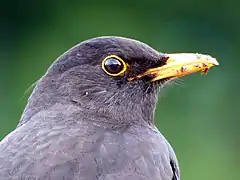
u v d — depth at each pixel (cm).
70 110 993
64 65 1025
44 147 898
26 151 895
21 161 884
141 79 1036
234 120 1927
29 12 2095
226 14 2084
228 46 2078
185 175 1850
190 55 1060
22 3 2091
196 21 2092
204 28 2092
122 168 895
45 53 2034
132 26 2059
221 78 1980
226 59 2044
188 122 1897
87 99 1015
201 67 1056
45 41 2066
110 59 1021
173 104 1900
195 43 2077
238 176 1848
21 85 1969
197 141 1884
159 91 1063
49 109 999
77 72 1021
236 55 2052
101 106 1016
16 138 924
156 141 955
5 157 895
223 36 2091
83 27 2052
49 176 867
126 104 1027
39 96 1018
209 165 1858
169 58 1055
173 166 973
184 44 2070
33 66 2020
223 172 1858
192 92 1917
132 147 923
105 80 1021
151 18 2073
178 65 1052
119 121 1003
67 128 936
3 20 2098
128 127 973
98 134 930
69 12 2070
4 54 2053
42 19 2089
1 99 1917
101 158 895
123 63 1025
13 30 2092
